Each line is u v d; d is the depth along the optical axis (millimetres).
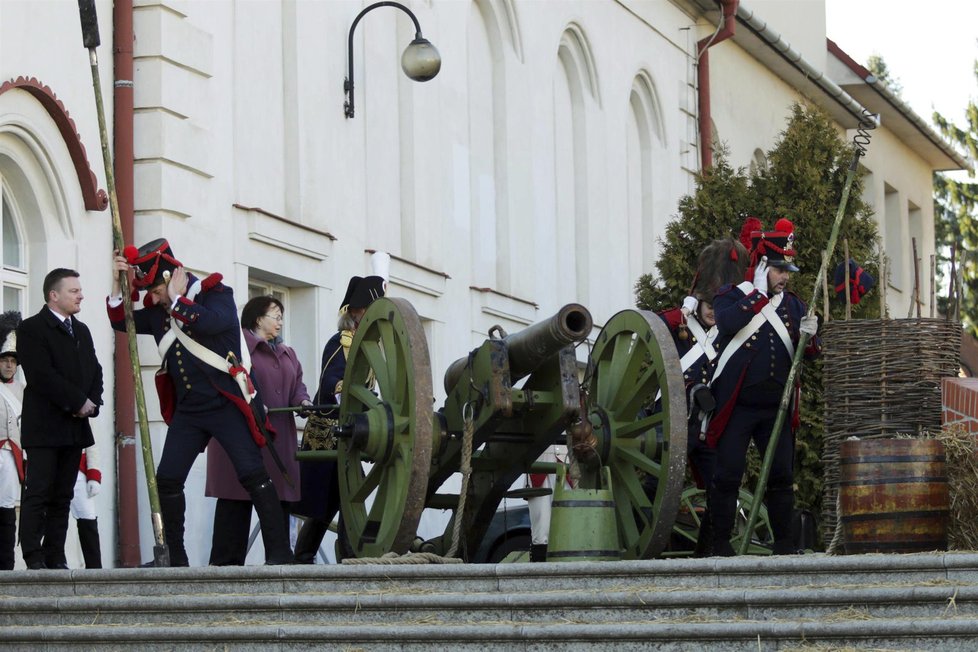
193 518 15734
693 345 12156
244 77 17328
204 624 9336
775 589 8664
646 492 11961
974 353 20688
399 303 11414
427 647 8703
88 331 11820
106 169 11406
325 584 9586
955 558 8711
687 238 22656
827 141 22812
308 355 18266
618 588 9117
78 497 12898
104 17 15578
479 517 12516
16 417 12234
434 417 11922
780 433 11828
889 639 8125
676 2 30422
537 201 25000
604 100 27406
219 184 16641
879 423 11844
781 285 11812
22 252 14500
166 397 11547
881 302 12734
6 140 14109
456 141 22297
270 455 12586
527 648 8562
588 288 26812
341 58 19203
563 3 26078
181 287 11344
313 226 18344
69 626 9492
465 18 22656
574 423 11445
